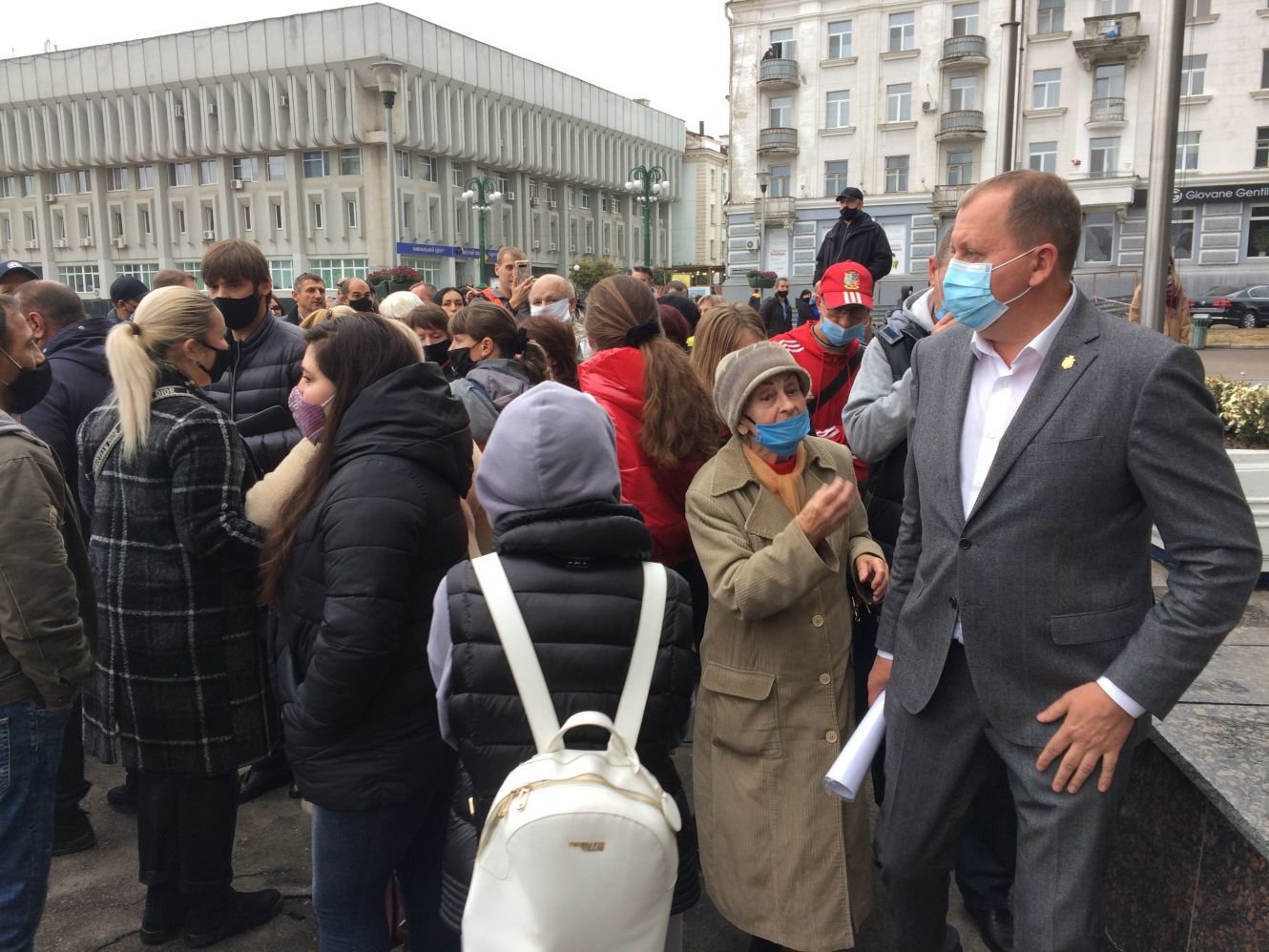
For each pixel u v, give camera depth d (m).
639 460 3.03
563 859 1.57
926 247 37.19
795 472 2.54
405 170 50.81
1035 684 1.90
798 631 2.46
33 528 2.16
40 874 2.27
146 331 2.65
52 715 2.27
